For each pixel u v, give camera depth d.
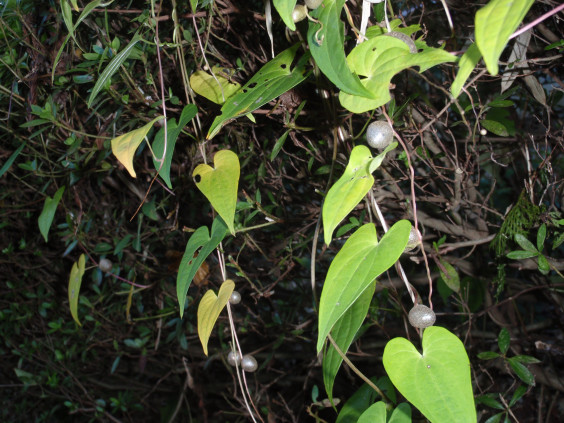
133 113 0.52
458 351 0.27
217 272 0.69
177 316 0.72
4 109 0.58
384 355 0.28
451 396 0.26
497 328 0.72
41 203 0.72
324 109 0.44
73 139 0.53
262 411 0.73
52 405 0.96
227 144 0.56
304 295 0.70
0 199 0.71
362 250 0.28
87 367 0.91
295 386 0.85
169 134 0.35
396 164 0.51
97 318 0.80
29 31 0.51
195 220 0.68
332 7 0.27
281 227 0.61
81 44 0.52
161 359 0.89
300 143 0.51
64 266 0.81
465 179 0.51
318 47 0.28
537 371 0.63
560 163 0.60
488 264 0.62
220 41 0.51
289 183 0.61
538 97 0.48
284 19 0.27
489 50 0.21
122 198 0.69
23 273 0.82
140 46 0.48
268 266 0.70
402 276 0.32
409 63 0.27
